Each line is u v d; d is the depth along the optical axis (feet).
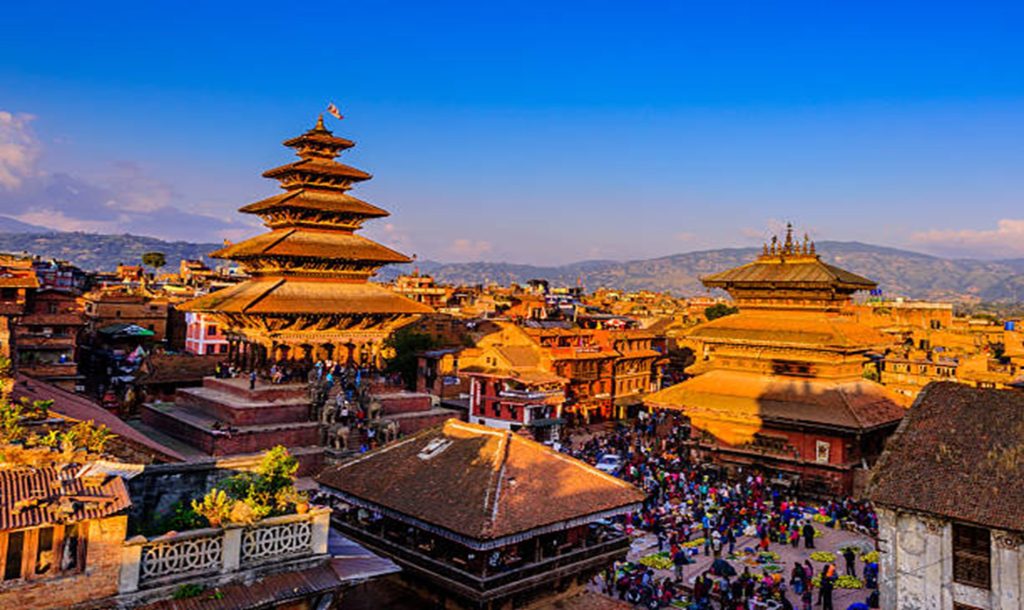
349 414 193.26
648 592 120.16
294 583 62.28
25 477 54.54
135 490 71.51
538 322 400.88
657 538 155.43
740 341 232.12
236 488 70.44
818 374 221.25
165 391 256.32
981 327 574.56
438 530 82.94
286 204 219.20
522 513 84.02
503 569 82.64
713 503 181.16
